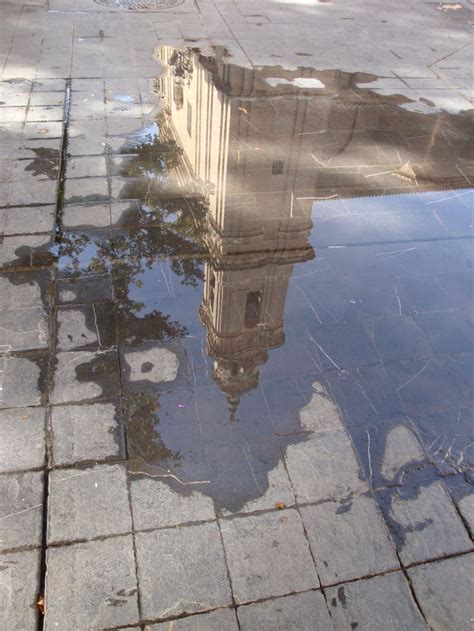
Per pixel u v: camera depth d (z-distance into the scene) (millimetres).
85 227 5887
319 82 9445
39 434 3924
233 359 4566
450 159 7633
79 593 3193
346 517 3654
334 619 3207
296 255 5762
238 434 4047
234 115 8148
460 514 3732
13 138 7320
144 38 10820
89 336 4664
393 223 6375
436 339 4957
